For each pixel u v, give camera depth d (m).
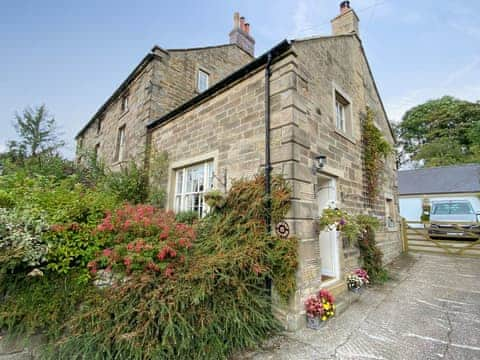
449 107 23.19
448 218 11.14
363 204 5.93
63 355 2.11
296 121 3.73
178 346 2.21
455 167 15.94
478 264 6.65
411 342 2.83
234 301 2.78
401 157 26.78
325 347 2.76
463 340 2.84
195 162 5.48
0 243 2.43
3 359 2.27
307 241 3.60
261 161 4.02
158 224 3.30
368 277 5.06
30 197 3.26
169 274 2.68
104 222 3.06
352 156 5.70
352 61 6.49
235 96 4.72
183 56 8.25
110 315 2.31
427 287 4.86
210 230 4.01
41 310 2.38
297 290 3.29
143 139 7.31
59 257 2.70
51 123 15.20
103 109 11.20
